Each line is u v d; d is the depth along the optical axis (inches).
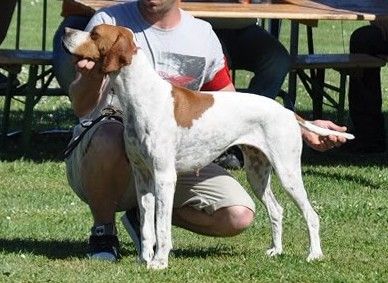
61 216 463.8
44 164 593.3
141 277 343.6
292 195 364.8
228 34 620.1
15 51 640.4
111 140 365.1
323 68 644.1
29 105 623.5
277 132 360.5
